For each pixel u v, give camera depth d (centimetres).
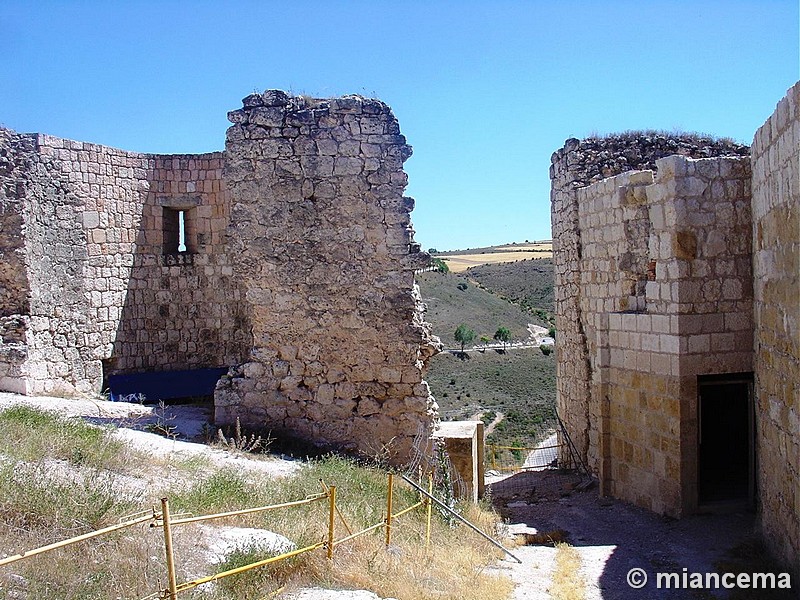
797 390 860
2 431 1082
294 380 1396
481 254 11631
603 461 1405
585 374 1677
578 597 880
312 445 1371
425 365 1422
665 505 1232
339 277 1389
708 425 1500
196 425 1460
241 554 728
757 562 968
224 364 1958
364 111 1393
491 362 5391
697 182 1192
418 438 1376
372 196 1391
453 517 1114
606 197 1505
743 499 1232
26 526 736
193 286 1961
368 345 1390
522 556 1073
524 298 8012
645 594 903
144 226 1930
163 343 1941
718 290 1195
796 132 845
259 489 1001
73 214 1786
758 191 1089
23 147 1683
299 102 1405
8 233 1636
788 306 906
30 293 1644
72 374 1755
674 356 1199
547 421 3819
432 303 7094
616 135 1773
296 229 1393
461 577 872
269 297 1398
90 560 672
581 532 1202
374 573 768
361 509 997
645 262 1355
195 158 1964
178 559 710
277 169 1392
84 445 1063
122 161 1892
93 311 1819
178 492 935
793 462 888
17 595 595
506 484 1722
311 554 760
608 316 1396
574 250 1703
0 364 1611
